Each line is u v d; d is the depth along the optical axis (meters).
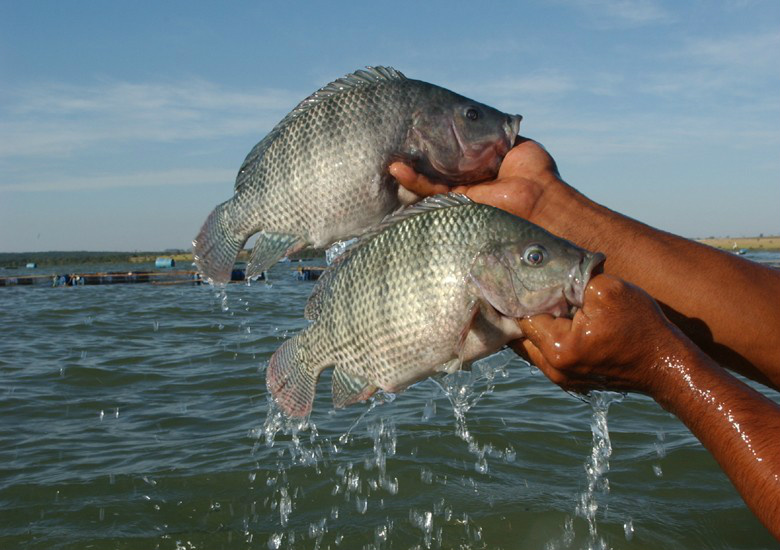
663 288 0.57
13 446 1.59
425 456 1.46
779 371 0.54
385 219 0.69
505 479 1.35
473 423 1.67
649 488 1.30
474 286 0.62
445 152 0.72
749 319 0.55
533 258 0.60
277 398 0.79
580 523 1.16
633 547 1.10
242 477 1.37
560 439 1.56
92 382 2.20
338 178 0.73
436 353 0.65
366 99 0.73
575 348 0.51
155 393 2.06
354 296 0.71
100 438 1.64
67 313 4.05
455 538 1.13
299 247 0.76
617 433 1.59
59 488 1.33
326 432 1.63
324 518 1.20
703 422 0.48
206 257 0.82
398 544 1.12
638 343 0.50
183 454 1.51
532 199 0.63
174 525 1.19
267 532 1.16
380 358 0.69
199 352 2.64
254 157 0.79
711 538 1.12
